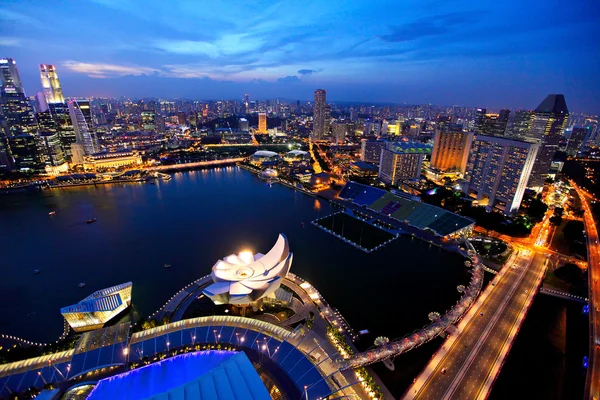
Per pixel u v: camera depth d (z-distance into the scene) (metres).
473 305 129.50
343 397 80.38
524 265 164.50
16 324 122.75
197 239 196.75
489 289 141.38
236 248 184.25
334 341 106.38
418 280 150.12
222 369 68.19
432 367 98.50
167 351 92.44
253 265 125.44
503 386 94.50
